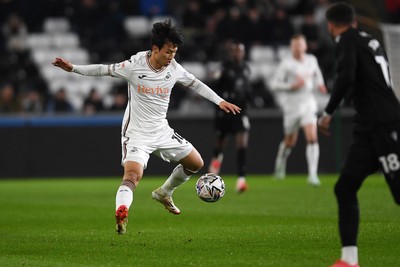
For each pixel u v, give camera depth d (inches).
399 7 3344.0
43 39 3641.7
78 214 1664.6
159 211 1701.5
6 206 1872.5
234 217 1556.3
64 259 1024.9
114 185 2561.5
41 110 3245.6
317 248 1064.2
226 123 2234.3
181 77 1177.4
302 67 2476.6
